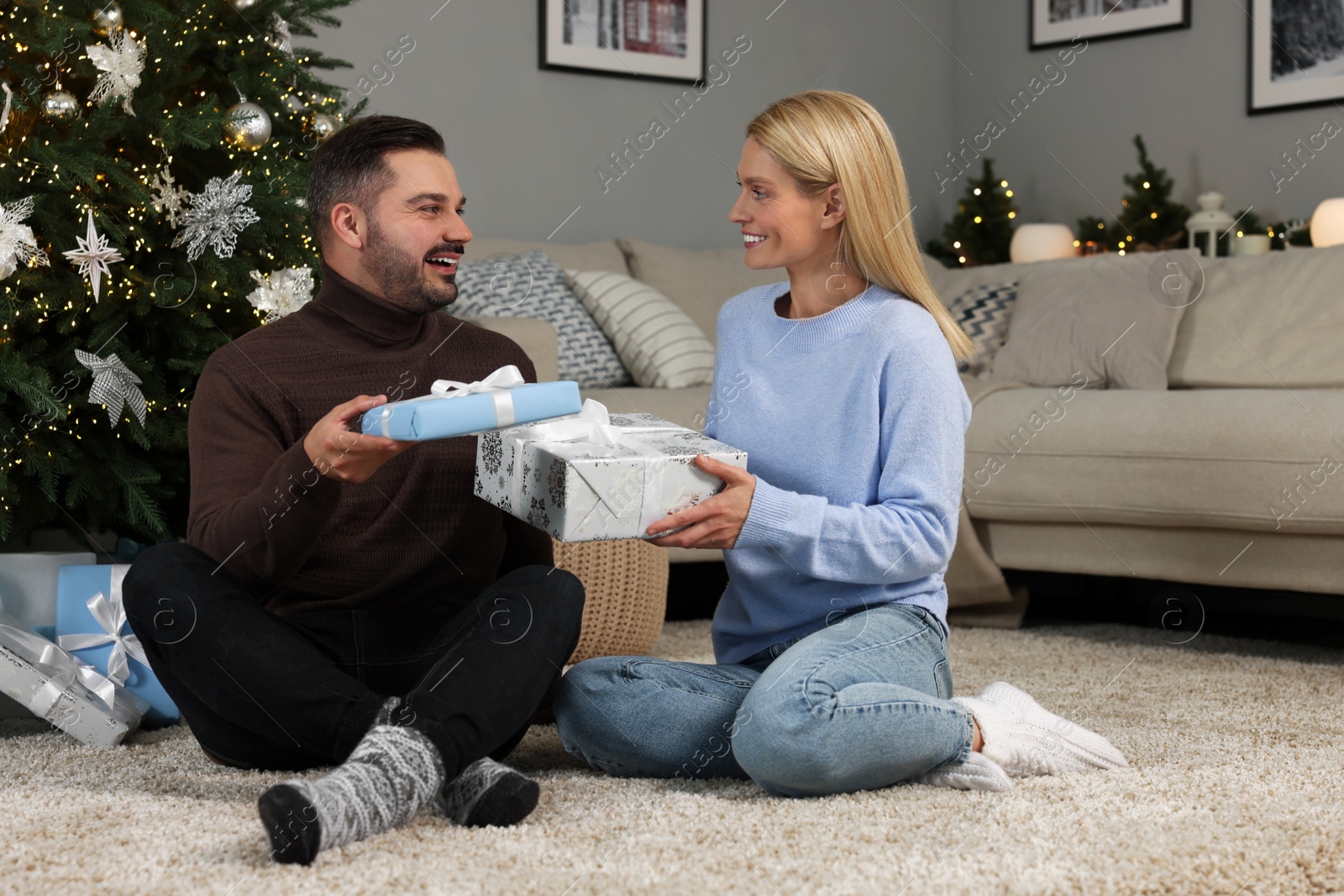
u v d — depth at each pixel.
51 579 1.78
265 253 1.96
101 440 1.82
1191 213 4.08
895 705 1.23
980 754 1.30
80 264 1.69
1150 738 1.55
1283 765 1.40
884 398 1.35
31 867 1.03
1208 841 1.09
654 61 3.99
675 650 2.26
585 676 1.37
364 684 1.36
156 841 1.09
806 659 1.26
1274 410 2.28
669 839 1.09
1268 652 2.31
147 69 1.83
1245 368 2.87
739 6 4.18
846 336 1.39
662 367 3.02
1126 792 1.26
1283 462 2.21
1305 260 2.93
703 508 1.24
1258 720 1.68
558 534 1.20
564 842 1.09
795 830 1.12
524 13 3.72
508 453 1.32
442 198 1.42
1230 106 4.08
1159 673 2.06
